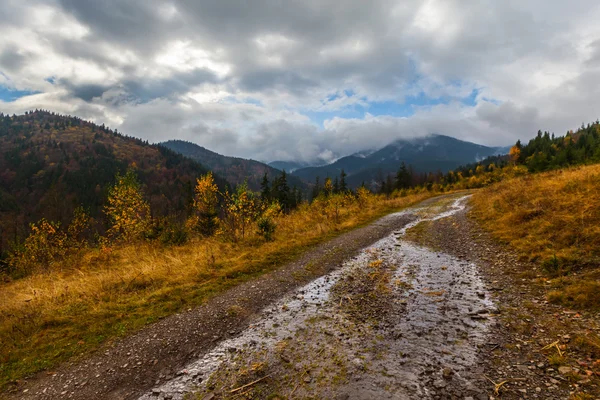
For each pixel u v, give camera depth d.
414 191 54.78
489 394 3.96
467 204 25.45
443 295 7.49
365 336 5.84
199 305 7.91
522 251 9.38
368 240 15.05
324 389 4.39
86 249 18.11
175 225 18.72
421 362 4.84
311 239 15.46
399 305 7.17
